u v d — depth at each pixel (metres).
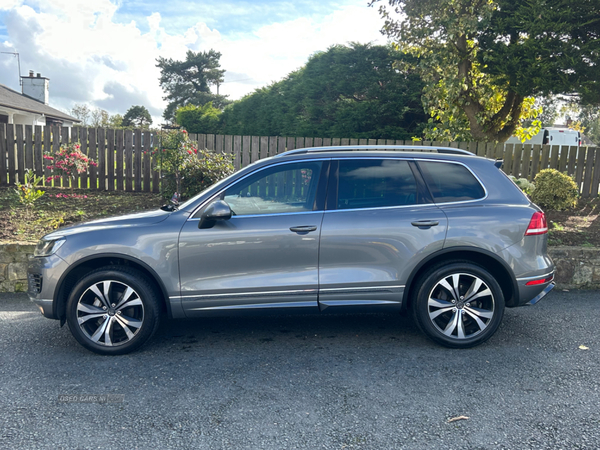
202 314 4.21
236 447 2.77
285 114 28.62
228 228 4.12
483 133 12.66
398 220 4.19
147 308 4.13
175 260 4.11
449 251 4.18
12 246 6.48
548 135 23.41
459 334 4.23
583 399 3.34
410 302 4.37
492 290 4.20
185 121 41.31
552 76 9.67
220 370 3.84
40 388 3.52
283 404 3.28
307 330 4.82
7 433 2.90
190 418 3.09
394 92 22.52
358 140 10.60
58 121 34.06
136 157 10.29
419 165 4.39
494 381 3.63
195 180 9.30
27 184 8.80
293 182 4.30
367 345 4.39
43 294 4.17
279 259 4.14
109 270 4.11
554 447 2.75
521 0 10.16
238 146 10.41
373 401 3.32
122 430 2.94
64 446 2.76
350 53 24.20
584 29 9.84
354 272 4.18
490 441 2.82
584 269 6.61
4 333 4.76
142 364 3.96
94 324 4.23
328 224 4.16
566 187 9.27
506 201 4.33
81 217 8.34
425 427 2.98
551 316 5.30
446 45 11.45
